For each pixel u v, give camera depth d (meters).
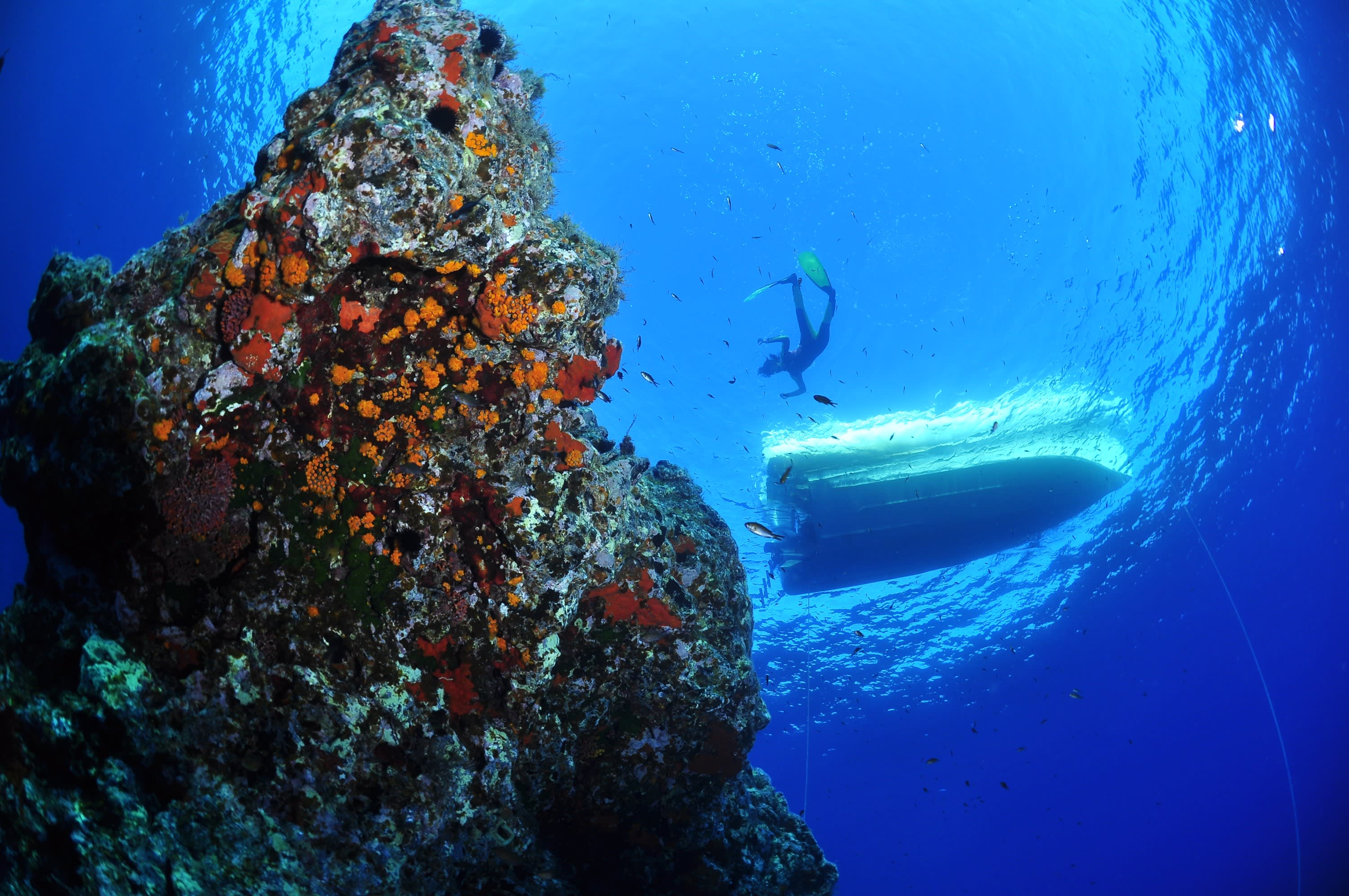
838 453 12.58
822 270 8.07
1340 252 17.80
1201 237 18.52
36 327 3.52
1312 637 17.56
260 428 3.22
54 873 2.86
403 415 3.36
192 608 3.17
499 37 3.86
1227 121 17.66
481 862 3.48
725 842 4.52
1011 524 12.93
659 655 4.07
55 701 3.05
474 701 3.50
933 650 17.34
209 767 3.08
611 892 4.24
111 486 3.07
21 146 16.64
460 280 3.34
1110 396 17.56
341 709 3.25
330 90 3.50
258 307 3.04
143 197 17.72
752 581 17.42
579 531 3.58
